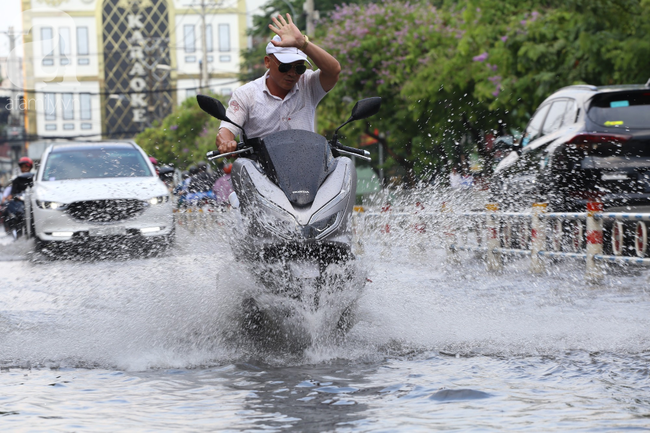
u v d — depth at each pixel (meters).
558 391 8.47
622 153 20.39
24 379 9.69
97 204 27.27
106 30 177.38
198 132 113.00
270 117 12.19
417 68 55.72
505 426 7.13
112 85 177.38
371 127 61.88
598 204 18.08
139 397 8.61
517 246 21.28
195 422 7.53
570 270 19.58
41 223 27.27
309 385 8.95
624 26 31.72
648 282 17.45
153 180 28.67
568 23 38.06
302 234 10.62
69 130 175.88
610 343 10.94
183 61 176.25
